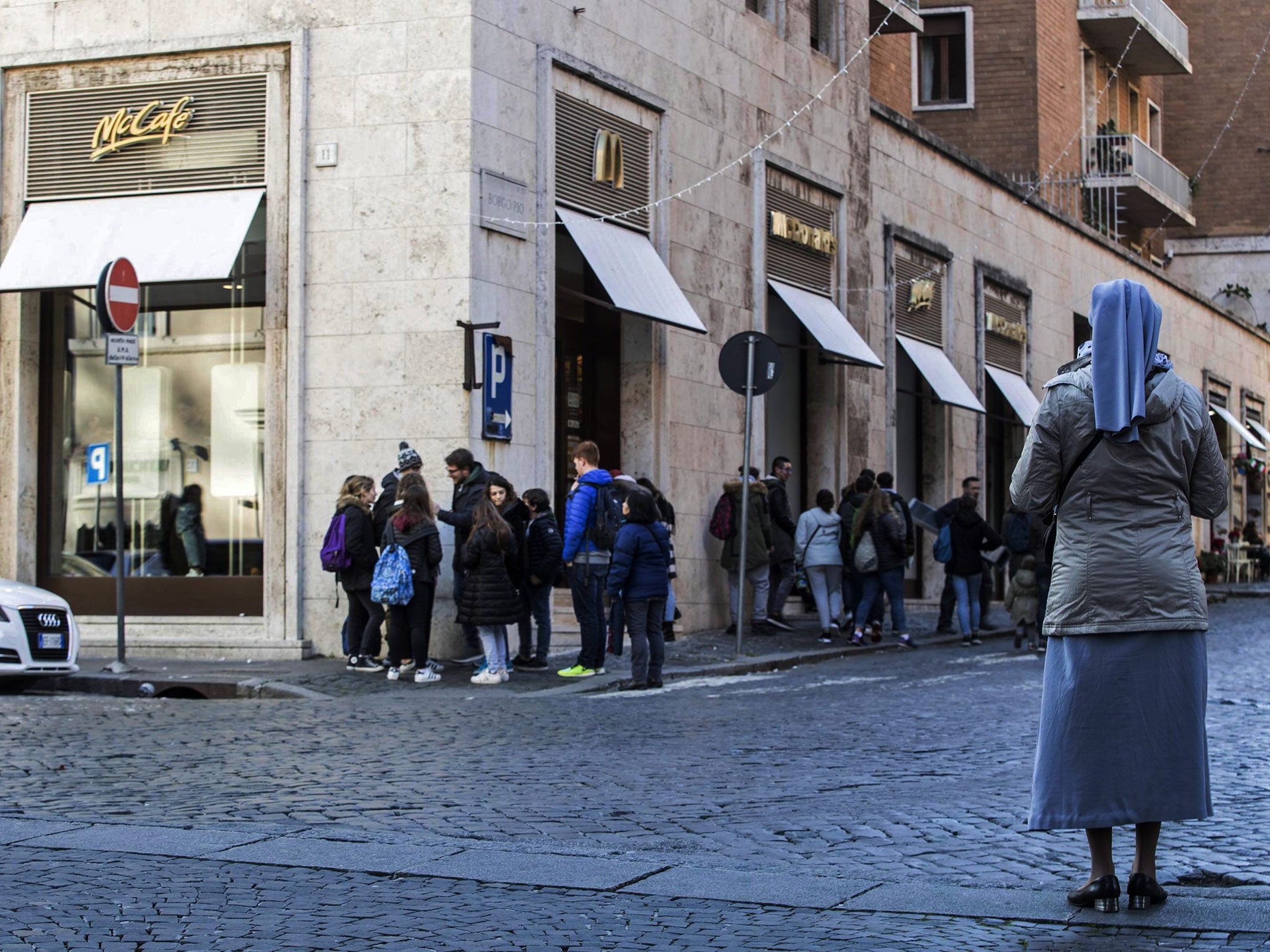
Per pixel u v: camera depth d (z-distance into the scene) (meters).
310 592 15.90
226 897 5.68
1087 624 5.29
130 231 16.23
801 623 20.53
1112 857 5.75
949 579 20.72
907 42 33.53
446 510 14.91
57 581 16.91
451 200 15.66
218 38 16.28
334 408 15.89
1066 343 33.00
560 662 15.37
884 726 10.86
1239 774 8.70
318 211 16.03
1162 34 38.41
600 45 17.73
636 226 18.42
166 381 16.73
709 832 7.14
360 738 10.09
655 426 18.53
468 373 15.49
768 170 21.23
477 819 7.38
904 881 6.07
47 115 16.83
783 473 19.42
